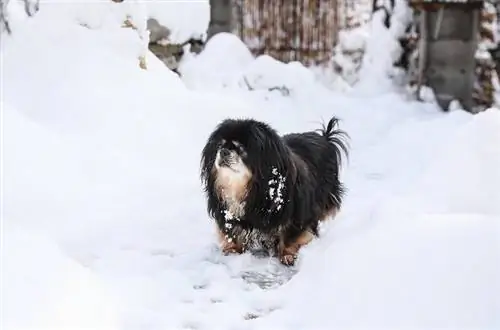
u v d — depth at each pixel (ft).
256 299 9.62
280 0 28.99
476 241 9.16
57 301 9.09
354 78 25.20
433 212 10.12
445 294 8.71
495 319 8.43
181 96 14.64
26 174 11.48
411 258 9.16
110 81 14.02
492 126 11.34
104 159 12.46
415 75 22.89
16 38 14.55
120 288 9.75
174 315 9.37
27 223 10.82
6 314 8.84
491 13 20.95
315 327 8.93
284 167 10.33
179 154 13.35
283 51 28.55
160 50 17.62
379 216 10.11
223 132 10.28
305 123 17.85
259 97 20.06
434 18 21.93
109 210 11.50
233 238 10.59
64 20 14.60
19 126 12.18
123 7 14.83
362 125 18.53
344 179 13.76
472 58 21.59
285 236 10.50
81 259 10.42
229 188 10.27
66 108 13.41
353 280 9.21
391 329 8.60
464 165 10.96
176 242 10.94
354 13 28.02
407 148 15.35
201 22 18.86
